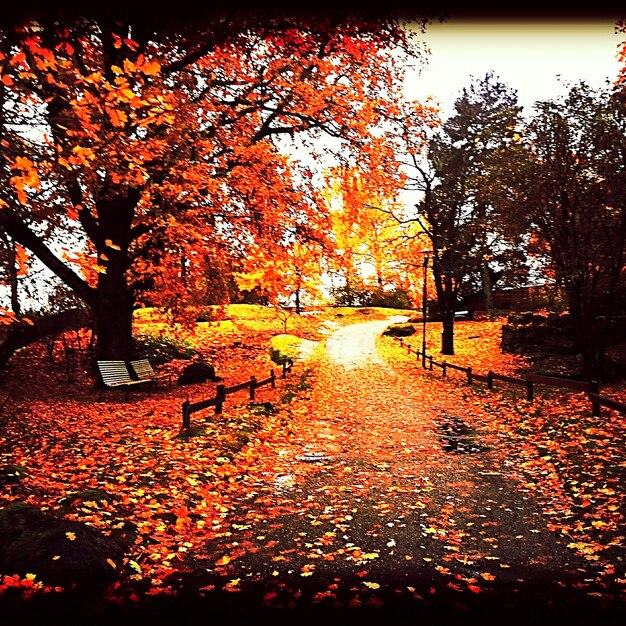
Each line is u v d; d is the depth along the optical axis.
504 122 16.94
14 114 7.23
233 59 12.90
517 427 10.37
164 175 12.62
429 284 45.34
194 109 10.96
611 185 12.48
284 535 5.45
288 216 16.48
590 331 14.07
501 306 42.19
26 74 6.12
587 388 10.27
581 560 4.71
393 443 9.69
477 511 6.06
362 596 4.11
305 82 13.37
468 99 31.58
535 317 23.02
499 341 28.64
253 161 14.58
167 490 6.54
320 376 21.33
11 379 17.30
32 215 9.11
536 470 7.53
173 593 4.14
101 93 6.14
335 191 18.75
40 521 4.51
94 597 3.97
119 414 12.06
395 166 17.39
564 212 13.24
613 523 5.36
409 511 6.11
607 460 7.23
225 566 4.71
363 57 13.28
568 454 7.85
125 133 8.20
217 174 14.03
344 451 9.19
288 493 6.89
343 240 22.97
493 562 4.72
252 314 43.12
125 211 15.03
